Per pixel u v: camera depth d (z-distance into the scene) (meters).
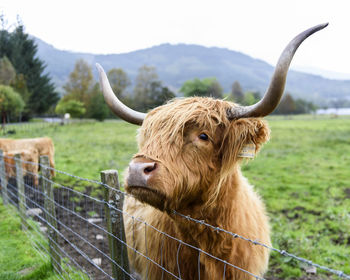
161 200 2.02
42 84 41.69
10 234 5.27
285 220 6.03
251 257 2.50
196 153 2.15
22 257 4.42
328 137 20.89
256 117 2.16
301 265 4.33
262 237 2.78
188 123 2.15
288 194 7.87
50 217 3.73
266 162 12.03
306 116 67.00
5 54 34.34
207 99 2.36
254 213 2.81
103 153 14.16
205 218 2.29
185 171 2.10
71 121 36.72
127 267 2.47
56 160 12.20
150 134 2.21
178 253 2.45
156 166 1.99
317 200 7.25
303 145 17.19
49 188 3.68
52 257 3.88
